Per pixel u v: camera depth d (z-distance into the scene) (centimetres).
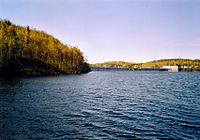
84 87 7675
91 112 3678
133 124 2983
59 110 3741
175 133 2608
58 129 2667
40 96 5138
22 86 6950
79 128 2738
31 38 15538
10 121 2931
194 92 6688
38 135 2428
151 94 6153
